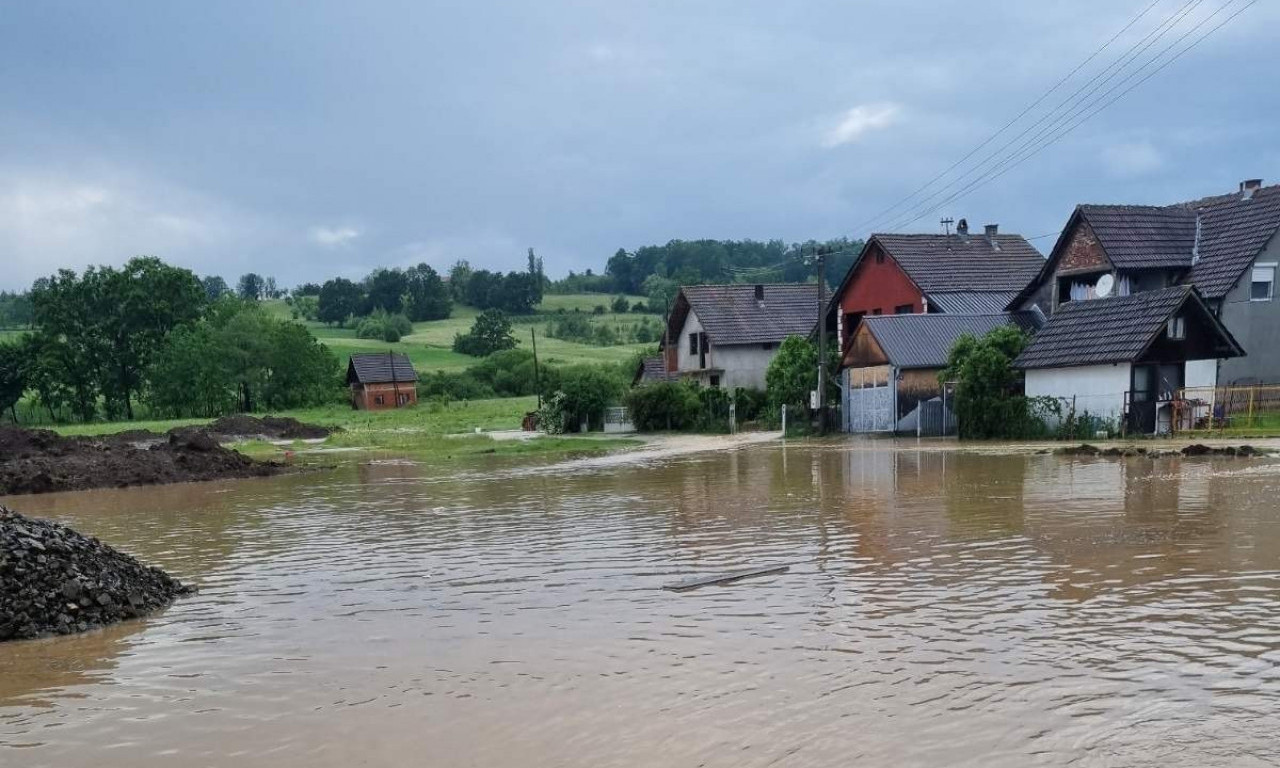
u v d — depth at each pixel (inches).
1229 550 381.1
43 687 278.4
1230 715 208.2
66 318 3230.8
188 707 254.2
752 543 460.1
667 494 694.5
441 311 6092.5
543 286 6958.7
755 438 1401.3
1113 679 235.0
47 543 374.6
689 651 280.5
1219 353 1051.3
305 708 247.9
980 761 190.2
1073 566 366.9
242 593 404.8
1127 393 1018.1
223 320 3240.7
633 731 217.3
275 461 1249.4
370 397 3415.4
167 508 757.3
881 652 268.2
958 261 1676.9
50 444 1307.8
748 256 5979.3
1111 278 1250.0
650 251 6948.8
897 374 1295.5
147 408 3467.0
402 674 273.6
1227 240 1218.0
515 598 366.9
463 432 1879.9
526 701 243.1
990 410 1103.6
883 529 480.7
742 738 209.2
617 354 4227.4
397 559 469.1
